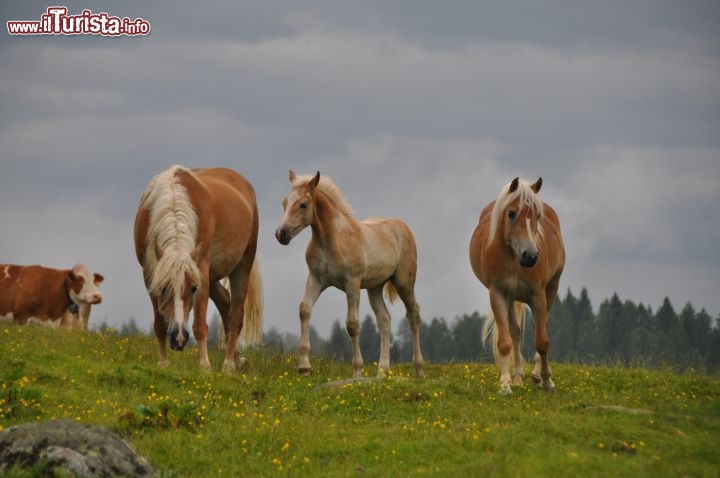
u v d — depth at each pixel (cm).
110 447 1065
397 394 1516
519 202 1578
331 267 1802
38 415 1341
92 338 2005
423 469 1128
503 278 1630
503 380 1606
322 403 1473
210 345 2117
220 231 1752
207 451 1209
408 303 1945
